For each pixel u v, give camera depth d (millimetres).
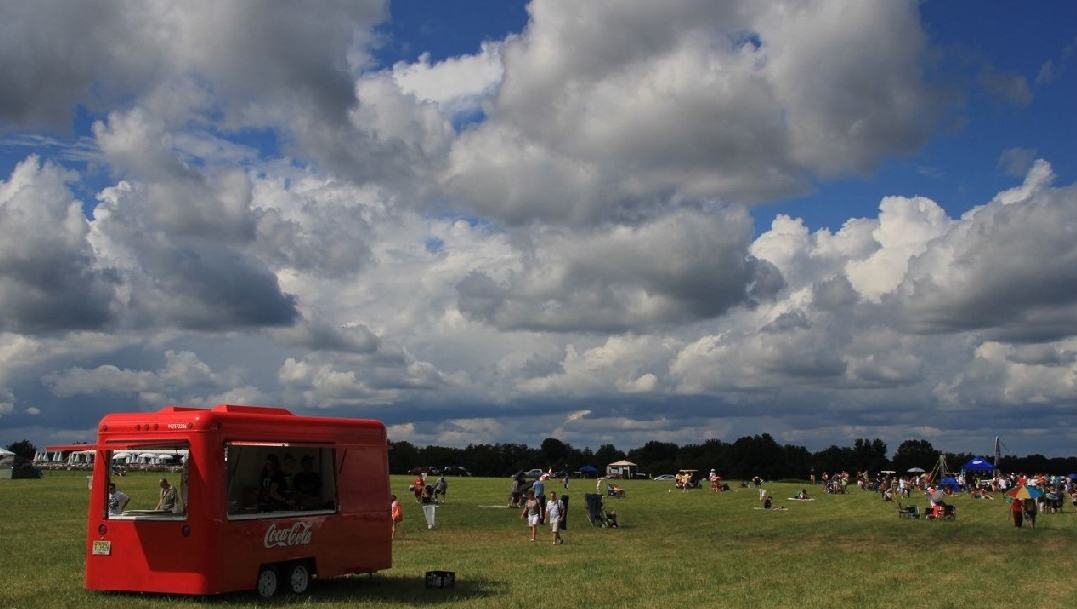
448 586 22078
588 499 49625
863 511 65062
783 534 44344
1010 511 65250
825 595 22094
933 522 54219
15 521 40281
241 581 19125
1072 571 29000
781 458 198875
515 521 49219
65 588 20578
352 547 21609
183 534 18812
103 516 19594
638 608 19469
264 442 19922
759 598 21359
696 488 104500
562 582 23688
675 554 32719
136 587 19109
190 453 18984
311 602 19344
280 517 20031
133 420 19641
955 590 23641
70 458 110562
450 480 117875
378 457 22719
